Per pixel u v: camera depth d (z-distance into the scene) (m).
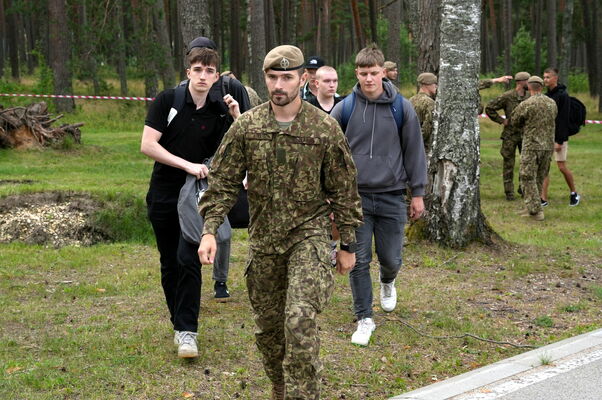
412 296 6.77
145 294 6.70
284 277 3.93
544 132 11.23
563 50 33.88
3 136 16.41
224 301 6.51
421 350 5.44
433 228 8.54
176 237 5.24
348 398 4.53
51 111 29.83
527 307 6.53
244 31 51.22
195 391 4.52
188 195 4.86
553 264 8.06
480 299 6.75
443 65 8.45
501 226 10.73
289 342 3.53
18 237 8.71
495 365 4.76
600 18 33.56
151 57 32.78
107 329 5.65
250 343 5.39
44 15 44.47
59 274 7.39
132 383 4.61
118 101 33.84
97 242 8.91
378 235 5.70
